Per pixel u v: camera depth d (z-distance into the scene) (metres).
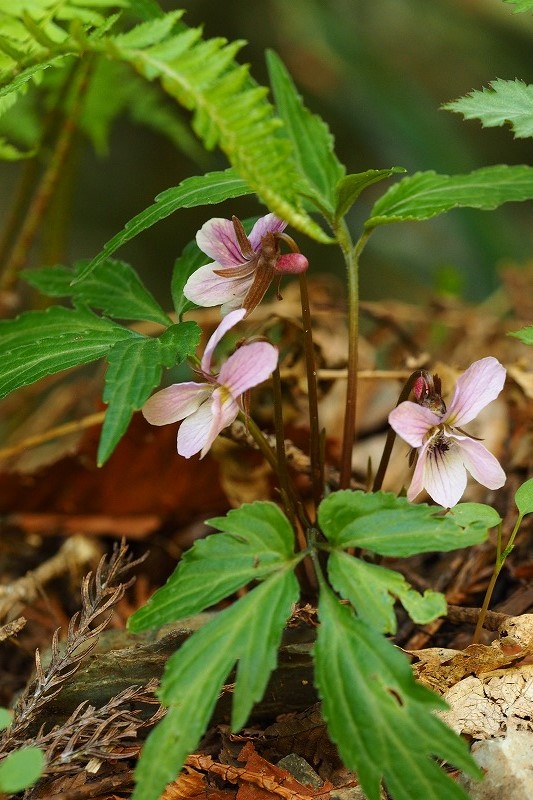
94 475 0.53
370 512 0.42
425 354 0.53
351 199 0.44
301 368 0.52
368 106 0.95
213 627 0.41
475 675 0.44
